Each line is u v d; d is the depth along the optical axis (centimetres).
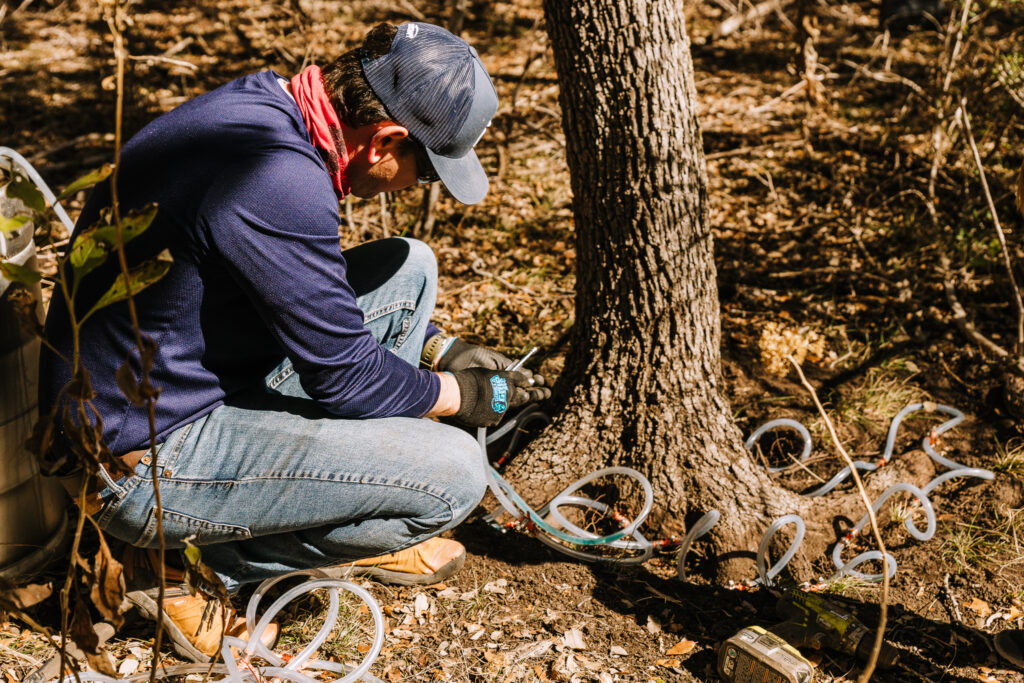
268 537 218
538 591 256
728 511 272
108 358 189
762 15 767
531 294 400
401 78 197
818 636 233
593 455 283
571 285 409
